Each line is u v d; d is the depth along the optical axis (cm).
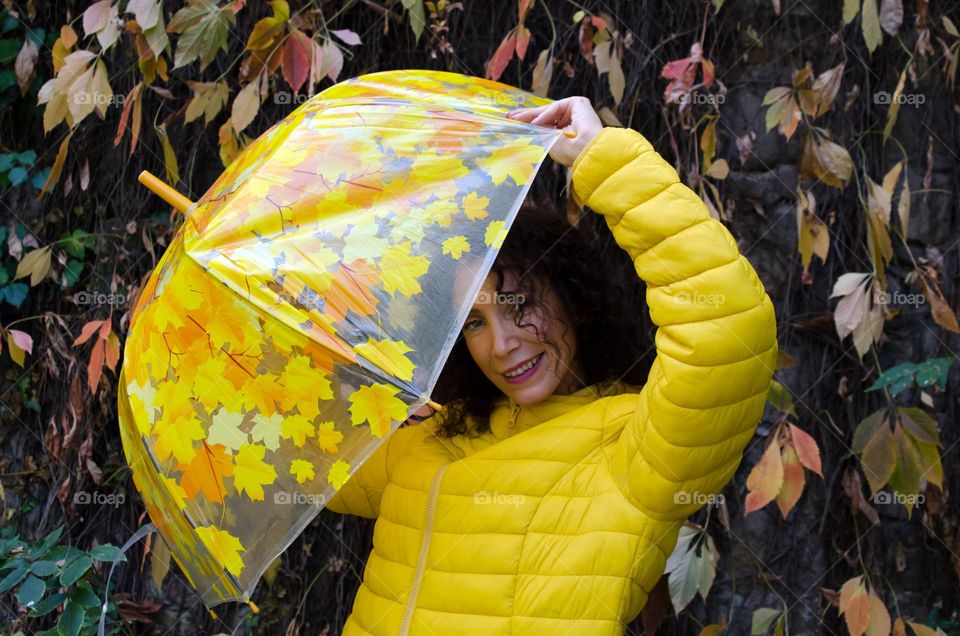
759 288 132
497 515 144
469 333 151
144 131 245
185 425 131
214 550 131
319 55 214
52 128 228
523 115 149
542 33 229
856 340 206
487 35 232
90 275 250
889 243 205
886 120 218
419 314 126
